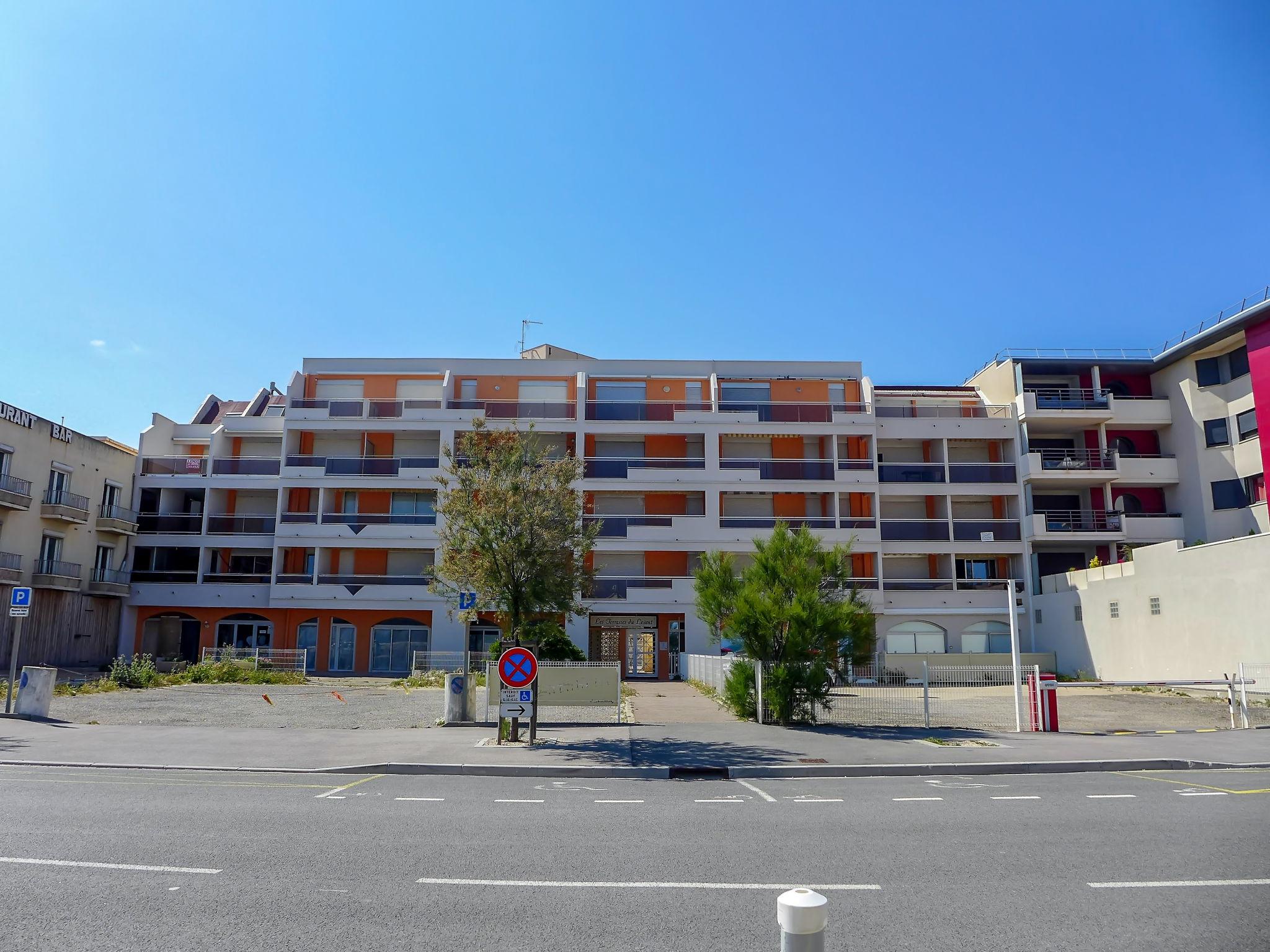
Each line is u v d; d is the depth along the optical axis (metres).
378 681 33.03
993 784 12.01
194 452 47.62
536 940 5.31
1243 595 27.09
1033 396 41.59
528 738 16.22
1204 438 39.41
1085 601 35.91
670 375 45.12
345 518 42.22
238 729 17.33
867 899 6.21
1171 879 6.74
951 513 43.00
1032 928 5.57
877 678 23.86
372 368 44.84
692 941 5.31
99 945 5.18
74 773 12.42
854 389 45.16
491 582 16.06
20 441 37.41
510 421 39.16
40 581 37.88
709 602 24.19
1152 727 18.62
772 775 13.03
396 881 6.62
